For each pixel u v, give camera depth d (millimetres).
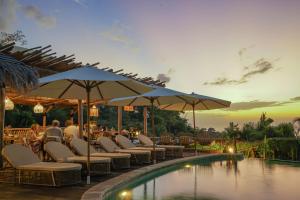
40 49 9766
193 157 14102
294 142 14617
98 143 11797
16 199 6109
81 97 9711
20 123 21406
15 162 7406
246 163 13836
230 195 7215
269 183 8781
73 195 6457
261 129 20078
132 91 9273
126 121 28656
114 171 9789
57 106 17844
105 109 28781
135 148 12852
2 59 6059
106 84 8844
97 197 6016
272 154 15508
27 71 6453
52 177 7172
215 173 10828
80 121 13750
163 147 14289
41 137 11461
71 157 8883
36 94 9125
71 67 11414
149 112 28500
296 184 8656
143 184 8727
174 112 31359
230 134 19844
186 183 8867
